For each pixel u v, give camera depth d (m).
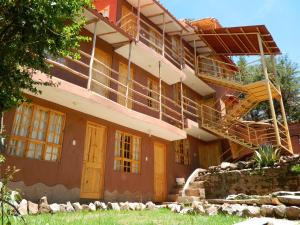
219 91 20.58
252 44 17.27
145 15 16.00
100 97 9.98
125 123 12.16
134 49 12.93
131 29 14.72
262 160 12.00
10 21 3.50
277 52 17.41
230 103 21.02
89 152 10.77
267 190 11.34
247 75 27.70
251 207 7.74
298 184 10.56
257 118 29.09
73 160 9.94
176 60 17.52
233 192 12.33
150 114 14.55
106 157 11.32
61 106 9.94
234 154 17.53
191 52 20.17
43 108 9.43
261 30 15.67
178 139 14.95
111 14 14.18
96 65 11.97
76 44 4.30
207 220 6.82
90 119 10.95
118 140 12.20
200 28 19.52
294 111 27.27
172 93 16.95
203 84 18.97
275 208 7.05
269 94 14.81
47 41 3.81
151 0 14.54
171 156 15.28
